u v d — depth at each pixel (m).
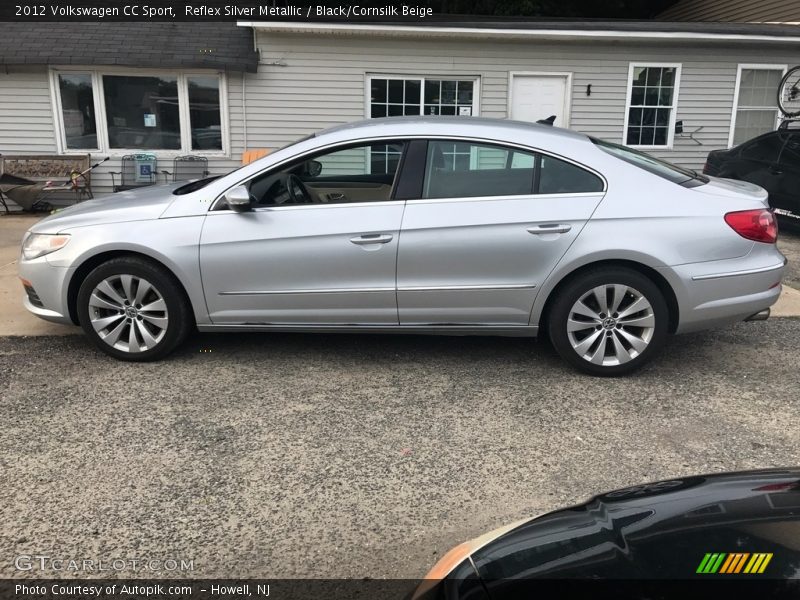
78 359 4.37
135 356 4.29
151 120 10.37
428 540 2.63
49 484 2.95
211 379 4.09
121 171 10.38
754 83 11.34
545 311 4.17
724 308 4.00
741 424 3.59
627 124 11.12
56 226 4.26
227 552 2.55
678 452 3.29
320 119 10.54
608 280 3.99
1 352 4.46
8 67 9.91
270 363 4.36
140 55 9.73
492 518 2.76
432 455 3.25
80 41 9.98
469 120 4.21
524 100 10.84
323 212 4.05
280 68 10.27
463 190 4.04
